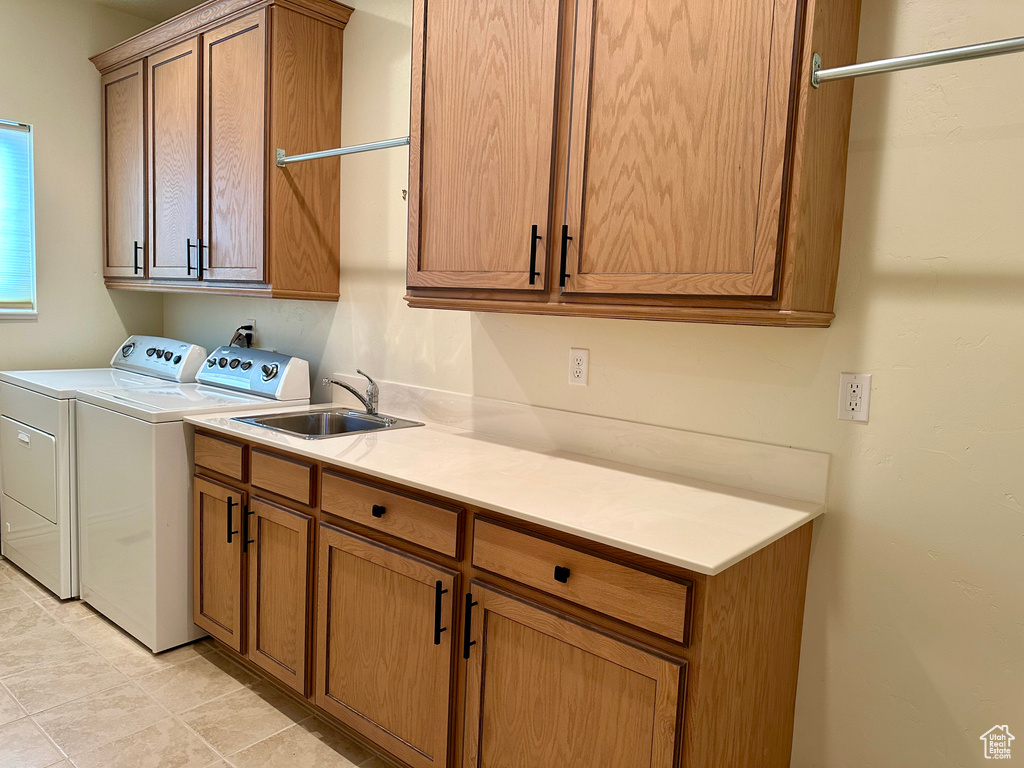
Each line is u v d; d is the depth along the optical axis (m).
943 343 1.53
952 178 1.50
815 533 1.72
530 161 1.80
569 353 2.18
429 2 2.01
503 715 1.65
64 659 2.50
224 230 2.83
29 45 3.32
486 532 1.65
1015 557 1.46
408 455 2.04
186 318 3.81
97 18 3.53
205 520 2.49
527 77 1.80
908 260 1.56
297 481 2.11
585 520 1.49
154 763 1.97
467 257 1.96
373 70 2.67
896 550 1.61
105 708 2.22
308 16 2.64
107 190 3.54
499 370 2.37
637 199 1.62
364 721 1.96
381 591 1.89
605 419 2.09
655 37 1.57
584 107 1.69
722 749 1.45
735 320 1.52
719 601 1.35
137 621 2.60
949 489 1.53
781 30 1.40
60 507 2.90
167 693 2.32
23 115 3.33
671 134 1.55
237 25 2.69
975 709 1.52
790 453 1.74
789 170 1.41
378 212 2.71
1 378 3.27
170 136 3.06
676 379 1.94
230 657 2.59
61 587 2.96
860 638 1.66
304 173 2.72
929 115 1.52
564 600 1.51
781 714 1.70
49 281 3.50
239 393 2.95
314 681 2.12
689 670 1.34
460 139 1.96
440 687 1.76
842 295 1.65
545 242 1.78
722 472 1.86
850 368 1.65
